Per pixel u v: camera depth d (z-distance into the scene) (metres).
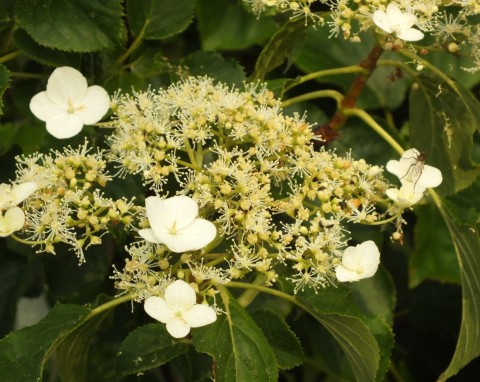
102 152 0.71
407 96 0.91
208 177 0.68
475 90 0.91
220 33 0.87
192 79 0.72
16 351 0.68
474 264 0.75
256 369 0.67
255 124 0.70
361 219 0.69
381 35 0.74
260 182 0.69
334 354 0.88
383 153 0.84
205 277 0.67
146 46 0.80
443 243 0.91
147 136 0.69
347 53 0.89
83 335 0.71
